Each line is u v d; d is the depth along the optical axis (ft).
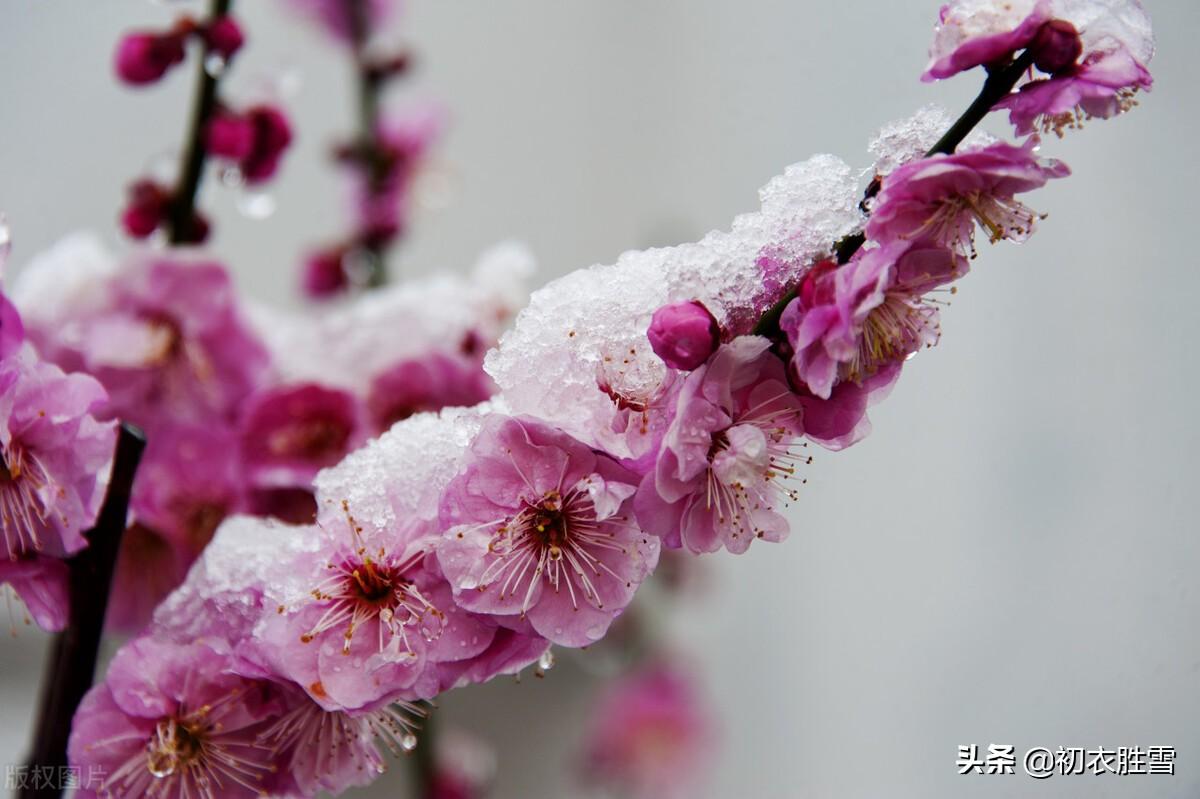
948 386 2.85
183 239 1.80
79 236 1.81
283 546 1.49
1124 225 2.66
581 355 1.44
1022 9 1.44
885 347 1.45
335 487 1.47
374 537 1.46
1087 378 2.65
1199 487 2.40
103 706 1.49
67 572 1.53
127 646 1.49
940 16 1.45
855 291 1.42
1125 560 2.39
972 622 2.73
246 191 1.83
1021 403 2.73
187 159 1.79
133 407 1.77
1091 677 2.31
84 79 2.81
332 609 1.46
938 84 2.51
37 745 1.52
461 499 1.44
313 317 1.98
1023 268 2.76
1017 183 1.42
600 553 1.46
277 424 1.76
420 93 2.71
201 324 1.78
